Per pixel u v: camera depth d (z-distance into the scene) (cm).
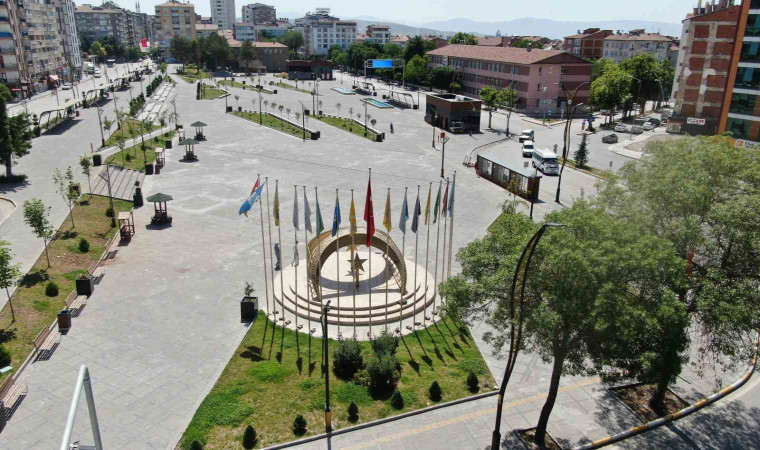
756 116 7756
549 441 2464
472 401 2731
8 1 12925
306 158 7900
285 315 3528
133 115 10694
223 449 2344
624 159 8338
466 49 15638
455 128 10162
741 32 7706
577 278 2078
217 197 5988
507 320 2389
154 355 3045
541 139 9781
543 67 12350
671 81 12850
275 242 4744
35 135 8531
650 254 2116
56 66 16775
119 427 2467
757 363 3044
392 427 2530
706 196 2575
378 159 7944
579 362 2217
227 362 2970
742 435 2561
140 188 6038
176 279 4009
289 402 2658
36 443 2355
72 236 4694
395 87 17288
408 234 4975
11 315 3338
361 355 2950
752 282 2530
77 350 3070
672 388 2889
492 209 5788
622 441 2498
